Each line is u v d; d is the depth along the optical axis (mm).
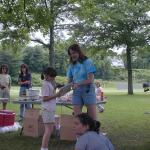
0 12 15867
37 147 9445
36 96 10930
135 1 14992
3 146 9531
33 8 15758
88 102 8266
